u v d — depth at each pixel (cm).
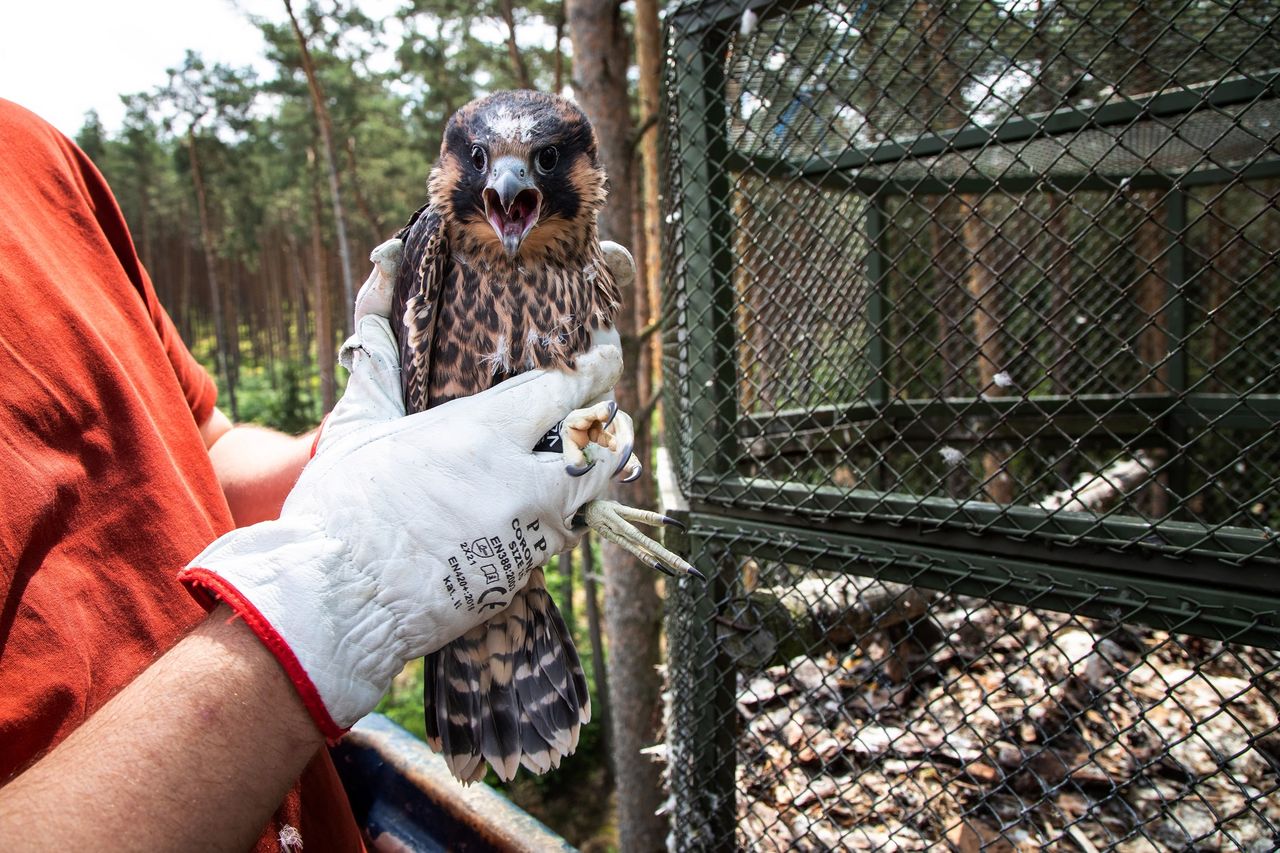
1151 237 437
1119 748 244
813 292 256
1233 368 466
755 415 267
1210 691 272
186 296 3491
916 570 172
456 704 154
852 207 352
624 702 671
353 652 110
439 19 1351
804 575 211
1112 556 148
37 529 111
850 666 291
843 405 337
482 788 182
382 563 115
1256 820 208
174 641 115
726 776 215
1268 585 132
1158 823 214
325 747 151
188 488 139
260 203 2695
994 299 421
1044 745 164
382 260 169
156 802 90
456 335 171
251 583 107
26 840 82
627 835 681
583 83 604
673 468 266
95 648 115
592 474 134
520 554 127
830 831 222
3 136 146
